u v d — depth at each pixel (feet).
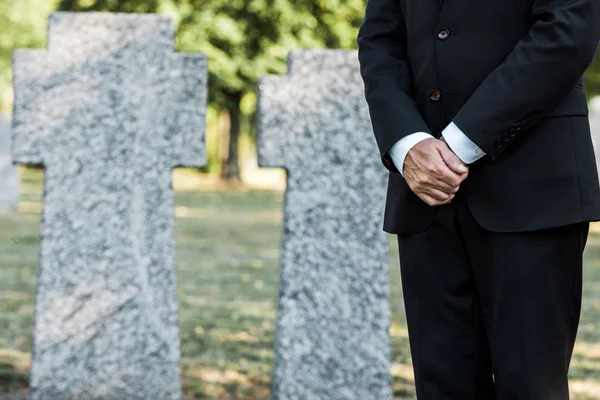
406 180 7.68
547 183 7.53
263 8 77.92
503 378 7.77
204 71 14.16
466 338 8.11
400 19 8.36
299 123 14.26
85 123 14.06
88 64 14.03
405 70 8.21
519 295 7.60
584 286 29.48
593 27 7.13
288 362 14.39
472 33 7.67
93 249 14.15
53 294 14.14
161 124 14.14
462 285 8.06
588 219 7.54
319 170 14.32
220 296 27.30
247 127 108.78
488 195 7.63
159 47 14.11
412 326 8.29
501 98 7.23
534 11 7.40
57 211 14.10
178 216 56.95
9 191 54.54
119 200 14.15
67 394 14.20
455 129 7.38
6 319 22.82
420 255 8.15
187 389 16.66
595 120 53.06
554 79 7.16
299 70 14.23
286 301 14.37
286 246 14.34
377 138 7.98
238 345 20.35
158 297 14.26
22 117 13.97
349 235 14.39
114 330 14.21
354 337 14.44
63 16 14.01
